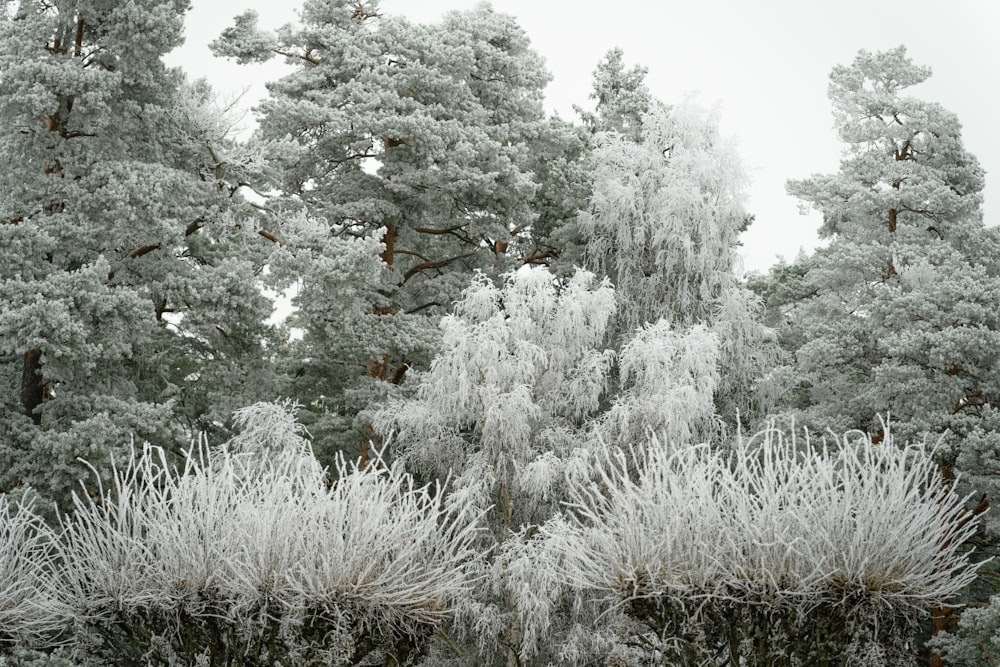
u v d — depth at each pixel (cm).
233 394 2219
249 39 2495
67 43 2100
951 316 2058
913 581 995
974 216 2562
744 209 2323
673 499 1066
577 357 1864
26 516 1236
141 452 1862
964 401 2109
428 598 1123
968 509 2017
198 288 2075
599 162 2425
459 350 1717
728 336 2217
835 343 2248
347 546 1086
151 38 2028
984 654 1666
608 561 1108
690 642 1067
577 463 1662
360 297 2202
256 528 1075
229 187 2295
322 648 1094
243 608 1086
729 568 1031
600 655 1524
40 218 1945
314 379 2481
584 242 2548
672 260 2241
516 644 1576
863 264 2472
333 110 2378
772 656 1036
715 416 2002
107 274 1892
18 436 1848
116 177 2006
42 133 2008
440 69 2598
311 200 2567
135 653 1155
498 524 1752
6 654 1175
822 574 982
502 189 2508
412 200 2608
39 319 1736
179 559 1091
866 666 1009
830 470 1026
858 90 2761
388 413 1838
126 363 2178
